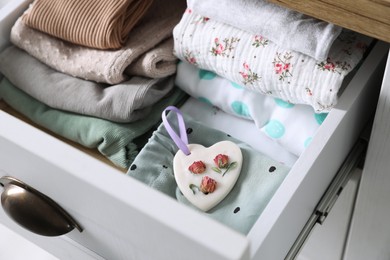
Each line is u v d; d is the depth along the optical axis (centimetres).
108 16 76
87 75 78
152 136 76
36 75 81
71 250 82
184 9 84
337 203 89
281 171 70
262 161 72
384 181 79
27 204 64
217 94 80
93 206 57
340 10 59
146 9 80
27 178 61
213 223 48
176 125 77
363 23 58
